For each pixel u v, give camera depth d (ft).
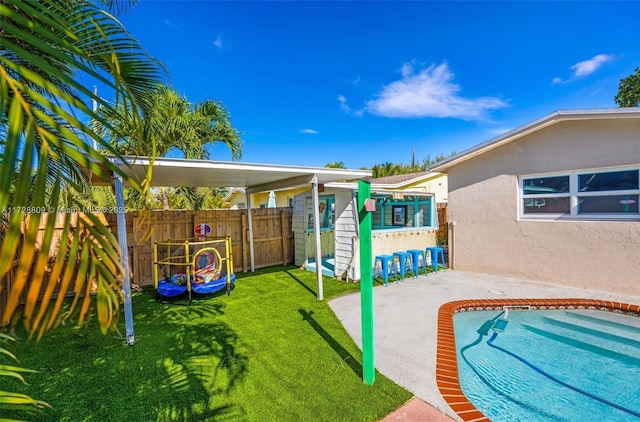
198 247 26.61
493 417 10.02
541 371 12.89
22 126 3.12
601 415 10.18
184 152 29.25
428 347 13.29
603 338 15.79
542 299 19.31
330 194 29.37
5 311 2.85
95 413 9.32
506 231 24.97
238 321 16.84
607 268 20.15
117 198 14.03
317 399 9.68
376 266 26.12
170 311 18.84
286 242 34.19
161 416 9.12
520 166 24.03
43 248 3.10
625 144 19.25
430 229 30.50
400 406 9.25
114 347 13.83
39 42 3.49
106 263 3.56
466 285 22.98
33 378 11.31
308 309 18.61
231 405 9.50
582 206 21.33
